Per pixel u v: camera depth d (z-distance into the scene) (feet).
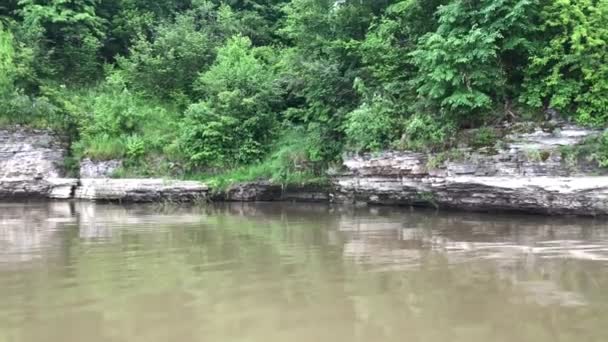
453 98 50.01
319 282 25.73
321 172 66.23
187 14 97.25
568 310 21.09
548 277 26.21
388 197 59.26
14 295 23.97
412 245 35.47
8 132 72.69
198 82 82.53
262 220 50.55
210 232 42.73
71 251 34.47
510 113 51.01
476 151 50.72
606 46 47.11
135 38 91.81
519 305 21.83
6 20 85.20
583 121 46.75
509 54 52.13
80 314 21.18
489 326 19.38
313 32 72.18
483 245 34.99
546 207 47.42
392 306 21.83
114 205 67.51
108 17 95.45
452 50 49.65
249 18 95.61
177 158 74.28
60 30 86.43
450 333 18.72
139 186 69.62
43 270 28.84
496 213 51.08
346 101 66.28
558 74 47.80
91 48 87.45
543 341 17.88
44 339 18.54
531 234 38.96
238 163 73.41
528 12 49.01
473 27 49.11
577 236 37.70
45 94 79.05
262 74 77.46
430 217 50.01
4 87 75.36
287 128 75.36
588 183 44.68
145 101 83.76
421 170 54.60
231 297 23.35
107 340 18.42
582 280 25.62
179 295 23.72
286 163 67.46
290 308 21.70
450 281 25.63
